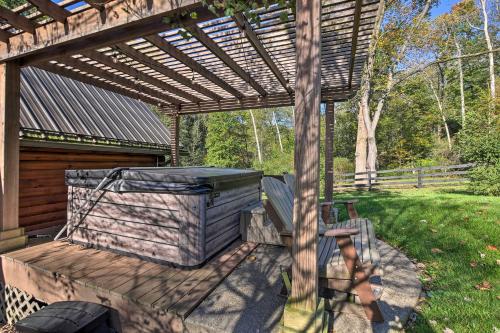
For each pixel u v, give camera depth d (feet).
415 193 27.91
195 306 6.54
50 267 8.70
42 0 7.87
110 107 21.74
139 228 9.53
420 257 10.44
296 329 5.35
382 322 6.28
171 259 8.91
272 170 52.49
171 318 6.25
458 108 55.83
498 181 22.88
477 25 51.21
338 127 59.47
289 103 19.03
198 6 7.26
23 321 6.49
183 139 80.28
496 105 36.73
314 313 5.26
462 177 34.04
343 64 13.39
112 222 10.10
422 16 33.68
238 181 11.71
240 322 6.01
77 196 10.98
